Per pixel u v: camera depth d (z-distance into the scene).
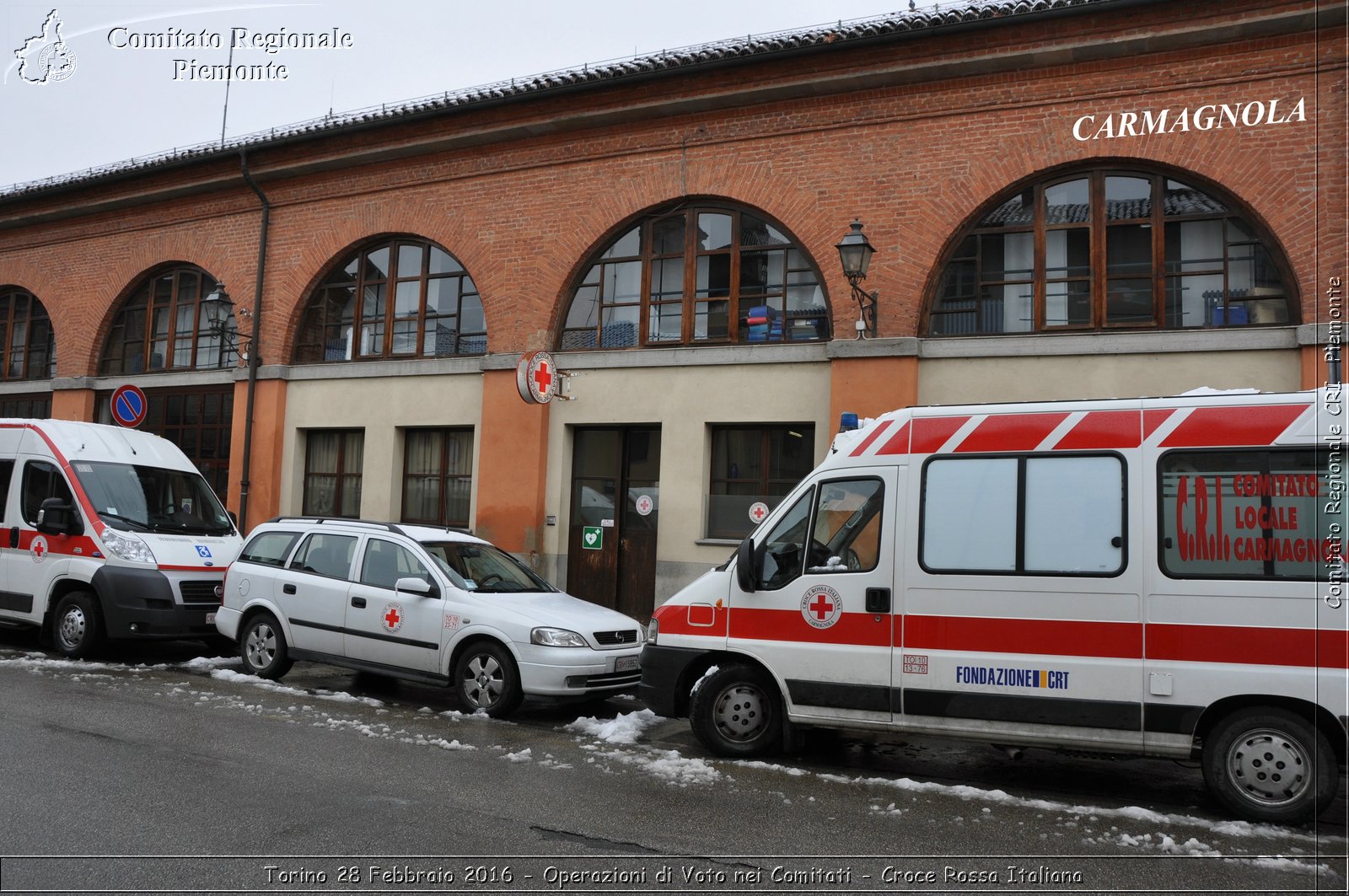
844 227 13.13
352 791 6.14
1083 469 6.87
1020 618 6.87
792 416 13.42
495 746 7.68
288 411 17.41
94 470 11.82
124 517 11.60
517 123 15.26
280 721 8.20
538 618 8.91
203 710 8.48
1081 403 6.98
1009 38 12.22
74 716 7.93
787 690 7.48
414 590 9.32
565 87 14.54
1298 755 6.20
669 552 13.95
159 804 5.68
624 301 14.85
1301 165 11.09
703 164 14.16
